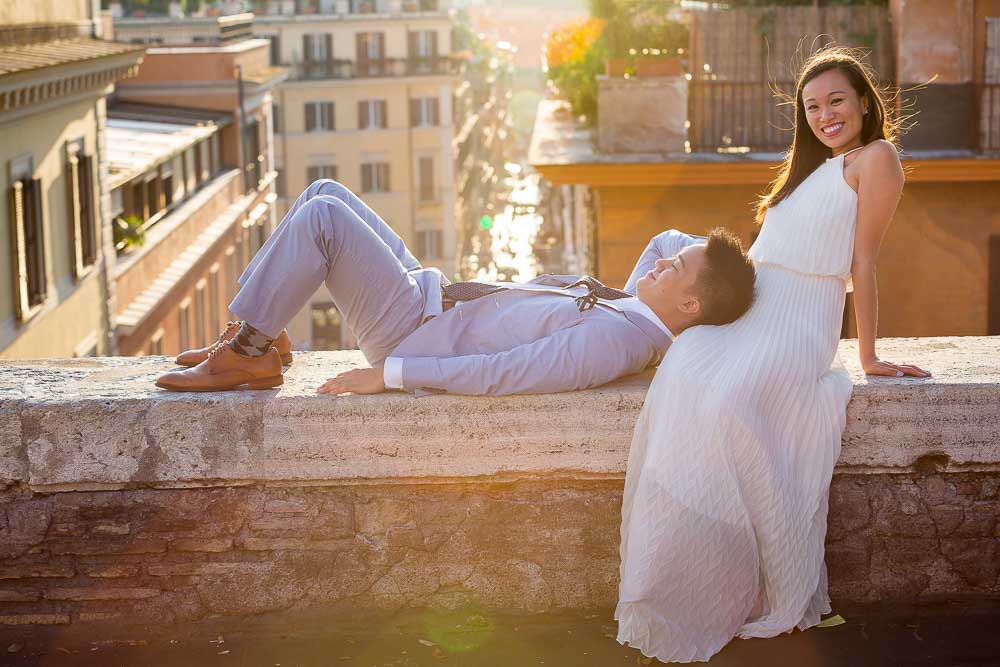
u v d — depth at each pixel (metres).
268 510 3.86
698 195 13.27
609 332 3.76
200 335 32.19
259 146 41.91
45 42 20.30
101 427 3.75
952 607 3.98
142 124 33.16
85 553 3.85
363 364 4.21
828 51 3.88
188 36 52.25
